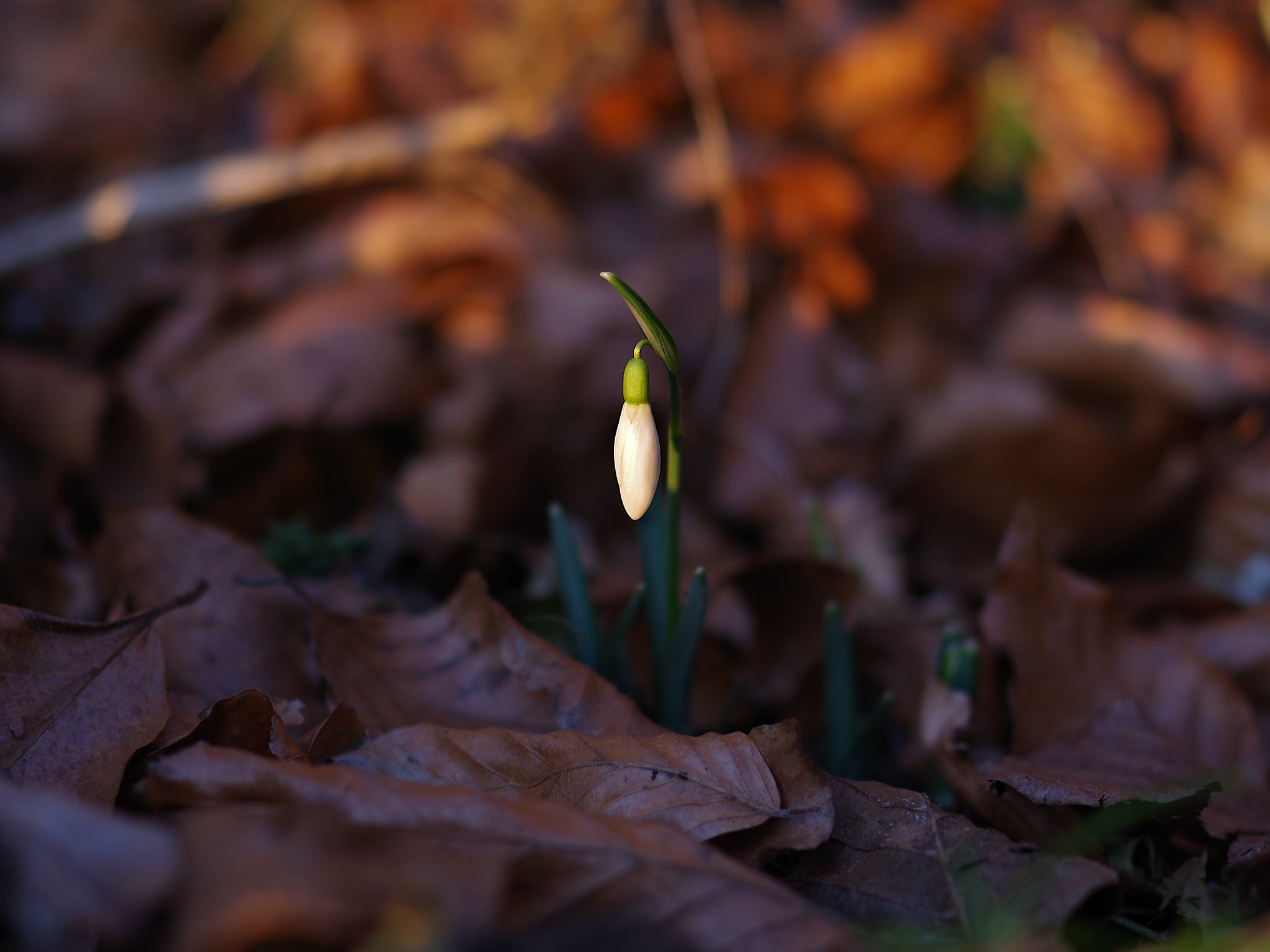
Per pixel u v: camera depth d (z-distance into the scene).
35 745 0.50
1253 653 0.60
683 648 0.54
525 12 0.98
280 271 0.89
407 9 1.14
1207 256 1.06
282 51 1.17
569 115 1.02
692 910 0.47
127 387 0.68
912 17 1.18
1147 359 0.79
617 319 0.81
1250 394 0.75
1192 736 0.57
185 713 0.53
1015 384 0.75
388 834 0.47
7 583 0.57
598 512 0.74
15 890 0.45
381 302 0.81
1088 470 0.73
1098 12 1.20
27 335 0.88
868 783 0.52
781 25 1.22
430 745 0.51
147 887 0.45
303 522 0.63
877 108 1.13
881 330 0.90
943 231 1.00
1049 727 0.56
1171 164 1.19
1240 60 1.22
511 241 0.90
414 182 0.96
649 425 0.51
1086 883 0.49
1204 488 0.73
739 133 1.11
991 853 0.50
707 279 0.90
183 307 0.83
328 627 0.55
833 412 0.82
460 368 0.77
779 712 0.59
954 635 0.56
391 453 0.74
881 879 0.50
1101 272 0.97
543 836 0.48
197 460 0.68
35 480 0.67
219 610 0.56
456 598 0.56
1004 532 0.75
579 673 0.54
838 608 0.54
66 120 1.16
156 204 0.84
